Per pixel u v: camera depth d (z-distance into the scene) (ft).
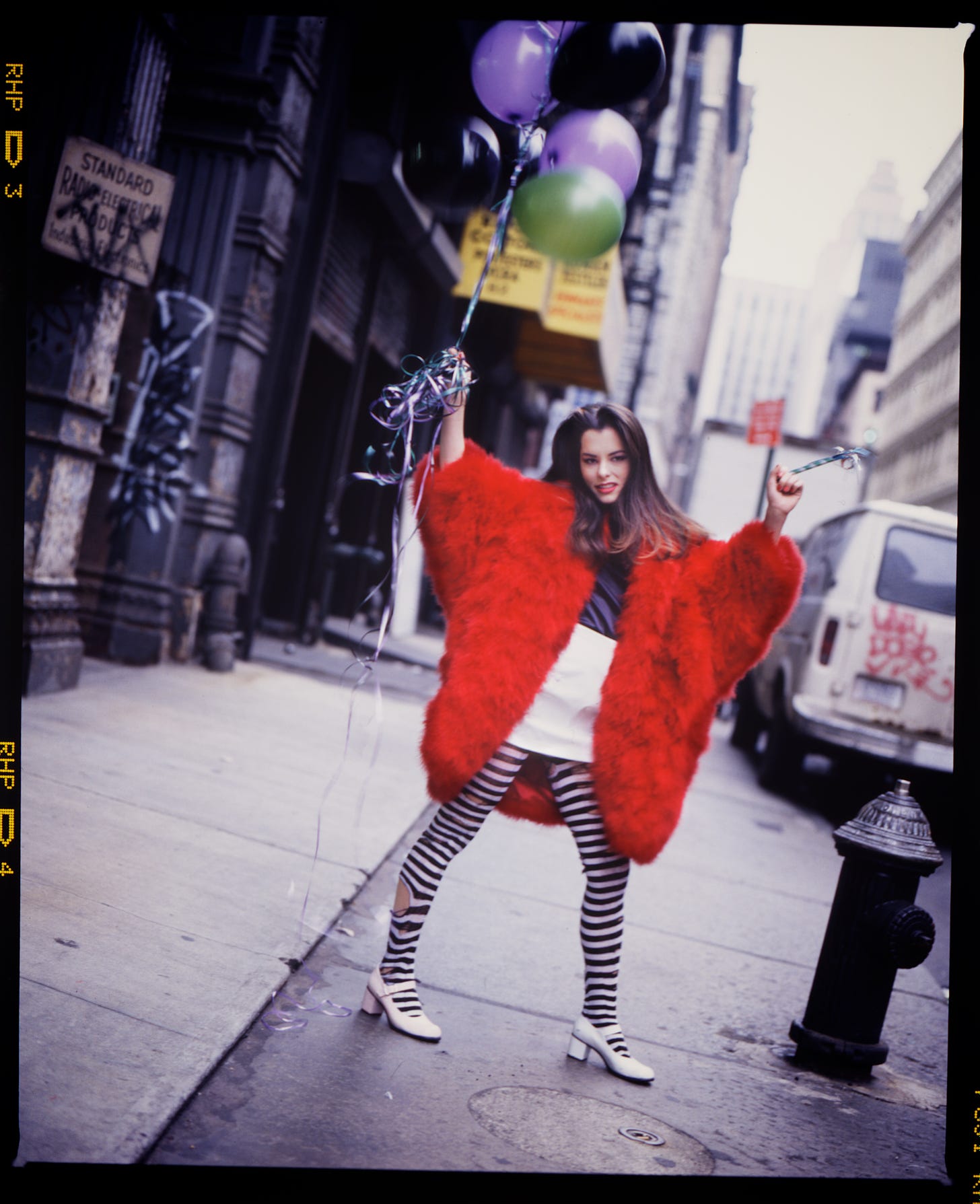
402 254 41.32
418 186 12.21
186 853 13.75
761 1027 12.90
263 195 28.73
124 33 19.99
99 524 26.84
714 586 9.90
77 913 11.03
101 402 20.57
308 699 28.27
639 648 9.87
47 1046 8.38
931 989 16.47
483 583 9.97
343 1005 10.80
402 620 55.26
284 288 30.99
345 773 20.66
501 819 21.38
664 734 9.90
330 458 40.63
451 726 9.82
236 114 27.07
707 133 142.82
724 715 69.82
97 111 19.62
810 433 457.68
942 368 163.32
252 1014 9.75
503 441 69.46
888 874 12.01
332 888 13.82
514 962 13.23
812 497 76.23
